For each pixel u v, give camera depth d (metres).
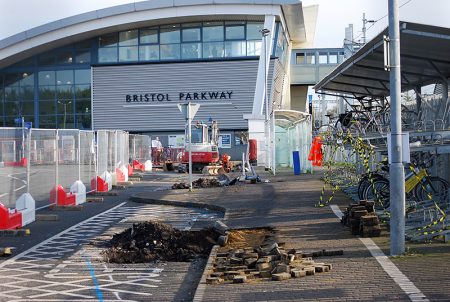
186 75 50.19
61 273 9.15
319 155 26.86
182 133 50.38
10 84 53.47
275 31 49.44
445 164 14.61
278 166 35.28
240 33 49.75
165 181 29.25
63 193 17.33
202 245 11.12
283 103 55.31
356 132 19.25
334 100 55.62
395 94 8.72
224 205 16.55
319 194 18.23
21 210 13.86
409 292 6.58
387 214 12.34
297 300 6.61
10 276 8.94
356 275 7.60
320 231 11.27
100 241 11.80
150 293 7.86
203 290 7.37
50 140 17.11
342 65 17.28
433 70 16.16
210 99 49.88
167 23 50.41
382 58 15.62
